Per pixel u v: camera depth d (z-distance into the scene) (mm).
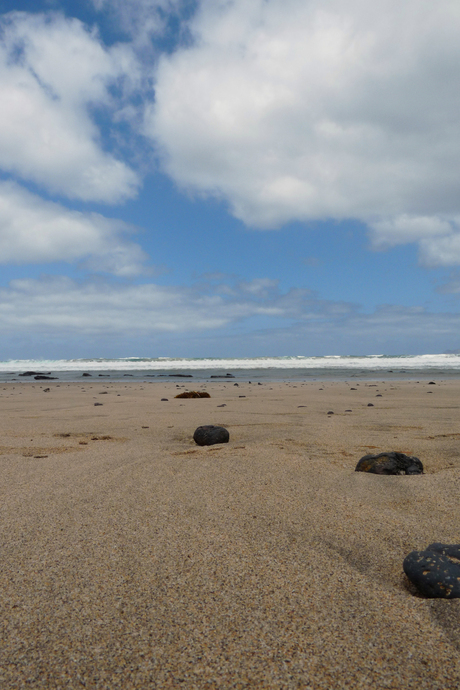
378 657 1361
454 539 2186
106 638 1468
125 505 2785
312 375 24422
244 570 1925
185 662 1354
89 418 6980
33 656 1386
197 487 3127
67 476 3498
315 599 1689
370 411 7406
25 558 2066
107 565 1984
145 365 40906
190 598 1704
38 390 14727
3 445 4836
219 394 11828
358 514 2541
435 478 3160
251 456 3953
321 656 1369
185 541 2232
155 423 6352
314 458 3914
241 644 1430
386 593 1724
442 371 25797
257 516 2551
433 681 1262
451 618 1546
